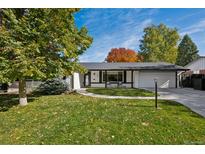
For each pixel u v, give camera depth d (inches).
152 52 1984.5
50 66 449.4
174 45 2076.8
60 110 391.2
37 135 274.5
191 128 283.9
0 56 413.1
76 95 695.1
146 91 805.9
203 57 1344.7
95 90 863.7
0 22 457.7
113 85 1151.6
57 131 276.1
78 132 267.7
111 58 2012.8
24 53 404.8
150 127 281.9
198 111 400.5
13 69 396.8
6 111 444.5
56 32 437.1
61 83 765.3
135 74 1125.1
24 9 462.6
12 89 1000.2
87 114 341.1
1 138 282.4
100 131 268.5
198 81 941.2
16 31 415.5
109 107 395.2
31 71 393.1
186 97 635.5
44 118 350.0
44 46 435.8
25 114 398.0
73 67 494.0
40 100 545.6
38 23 423.8
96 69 1103.0
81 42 502.3
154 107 422.3
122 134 261.3
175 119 319.6
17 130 308.0
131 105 444.1
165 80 1122.0
